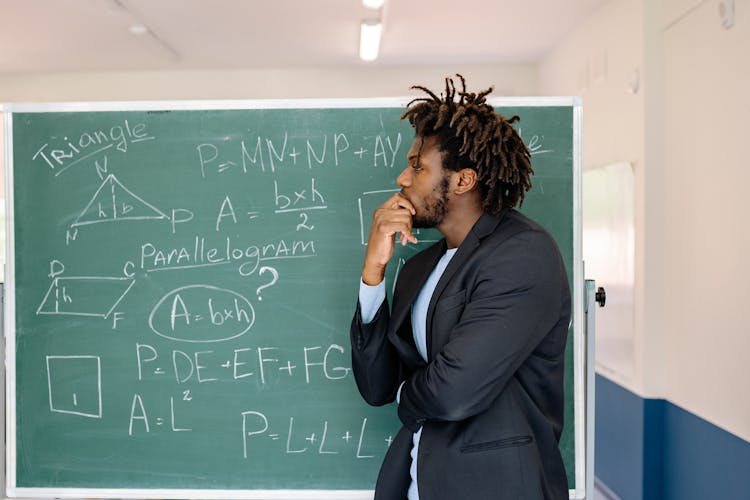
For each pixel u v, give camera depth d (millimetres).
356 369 1720
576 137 2033
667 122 3422
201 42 5148
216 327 2070
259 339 2068
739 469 2748
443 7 4293
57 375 2086
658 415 3480
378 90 6105
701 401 3074
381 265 1614
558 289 1454
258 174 2066
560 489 1528
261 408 2070
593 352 1998
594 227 4254
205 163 2068
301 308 2066
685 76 3215
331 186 2062
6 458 2094
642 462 3494
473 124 1505
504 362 1387
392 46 5324
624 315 3729
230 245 2070
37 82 6152
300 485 2068
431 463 1486
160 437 2076
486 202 1523
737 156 2744
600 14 4207
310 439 2066
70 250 2078
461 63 5957
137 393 2076
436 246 1731
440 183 1539
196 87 6148
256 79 6133
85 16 4469
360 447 2062
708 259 2998
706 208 3014
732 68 2779
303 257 2066
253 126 2066
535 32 4902
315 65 5988
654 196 3469
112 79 6152
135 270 2074
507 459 1432
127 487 2082
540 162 2039
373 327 1661
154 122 2072
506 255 1437
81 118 2076
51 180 2078
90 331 2080
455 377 1380
